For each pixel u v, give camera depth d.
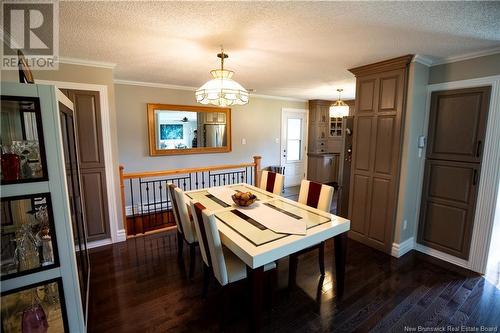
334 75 3.56
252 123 5.82
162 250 3.05
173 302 2.11
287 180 6.63
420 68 2.63
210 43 2.23
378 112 2.88
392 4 1.52
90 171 2.97
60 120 1.49
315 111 6.55
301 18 1.73
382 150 2.88
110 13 1.65
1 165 1.30
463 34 1.98
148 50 2.43
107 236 3.19
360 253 2.94
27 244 1.48
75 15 1.67
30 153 1.41
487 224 2.45
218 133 5.31
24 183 1.33
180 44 2.26
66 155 1.72
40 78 2.60
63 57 2.63
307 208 2.37
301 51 2.44
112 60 2.80
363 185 3.12
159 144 4.65
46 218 1.50
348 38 2.09
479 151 2.46
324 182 6.63
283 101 6.25
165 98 4.62
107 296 2.19
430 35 2.01
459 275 2.50
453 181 2.68
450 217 2.72
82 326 1.58
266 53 2.52
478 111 2.45
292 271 2.25
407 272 2.55
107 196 3.12
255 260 1.49
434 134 2.78
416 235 3.03
